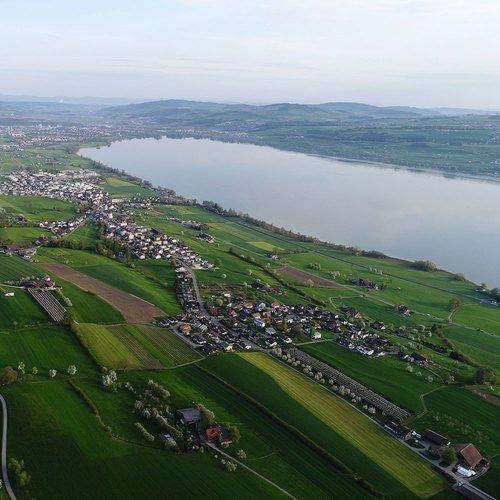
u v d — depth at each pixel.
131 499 119.38
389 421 163.62
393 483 135.12
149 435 140.62
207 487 125.31
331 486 131.12
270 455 140.75
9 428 138.00
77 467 127.19
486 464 147.88
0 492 116.25
